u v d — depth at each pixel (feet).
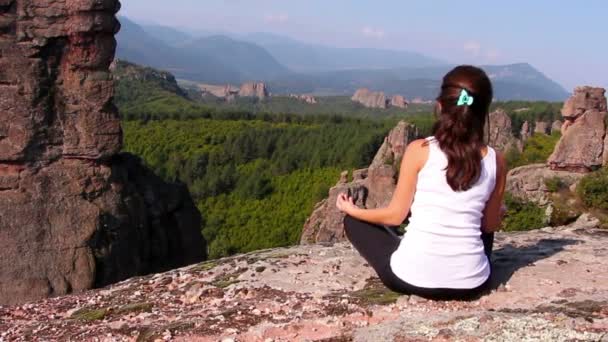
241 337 21.68
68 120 69.26
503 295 21.94
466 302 21.34
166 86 560.20
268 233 208.03
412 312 21.09
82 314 28.86
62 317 29.25
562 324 18.72
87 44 68.74
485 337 18.30
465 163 19.16
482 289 21.38
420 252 20.38
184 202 85.10
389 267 21.20
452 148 19.24
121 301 29.84
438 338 18.76
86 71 69.62
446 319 19.76
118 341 23.65
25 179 67.00
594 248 27.37
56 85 69.31
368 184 147.23
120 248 70.38
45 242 65.77
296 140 290.15
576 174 116.88
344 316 22.03
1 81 66.64
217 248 188.44
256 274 29.25
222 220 219.20
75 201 68.28
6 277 63.82
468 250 20.22
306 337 20.95
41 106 67.92
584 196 105.29
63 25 67.82
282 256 31.81
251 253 34.45
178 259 81.66
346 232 23.07
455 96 19.20
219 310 25.18
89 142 69.41
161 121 346.13
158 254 77.66
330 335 20.80
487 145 20.04
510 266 24.88
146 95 486.79
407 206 20.58
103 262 68.33
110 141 70.28
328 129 313.12
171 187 83.92
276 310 23.91
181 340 22.13
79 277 65.98
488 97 19.27
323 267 29.04
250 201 234.79
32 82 67.36
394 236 22.30
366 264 28.78
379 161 169.99
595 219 98.58
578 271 24.07
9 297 63.36
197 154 274.77
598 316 19.42
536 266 24.76
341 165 257.75
